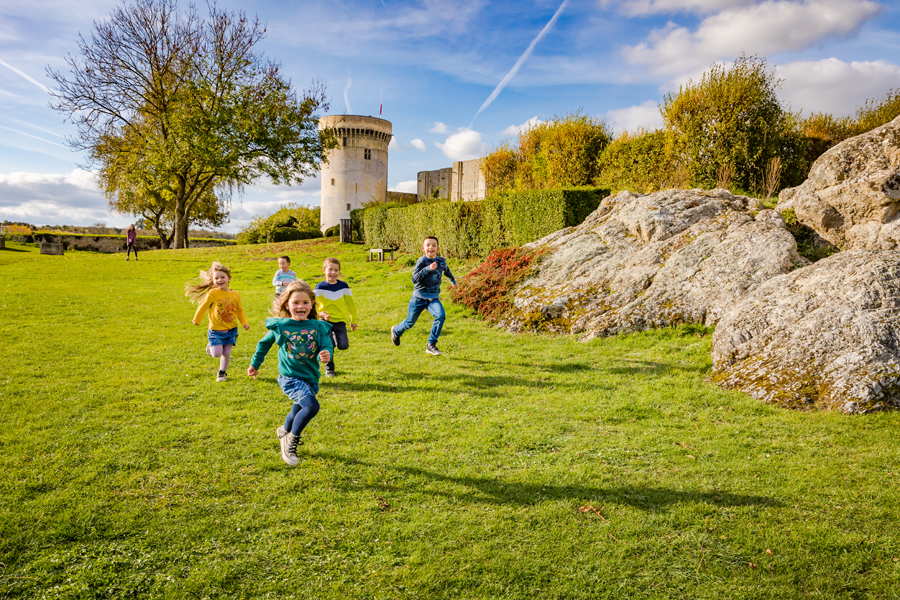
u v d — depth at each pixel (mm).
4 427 4770
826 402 5602
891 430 4836
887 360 5727
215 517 3365
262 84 35500
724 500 3619
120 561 2885
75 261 25969
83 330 9789
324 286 7102
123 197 45719
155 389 6203
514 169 29125
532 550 3062
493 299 11977
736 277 9109
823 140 21219
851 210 9531
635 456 4453
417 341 9578
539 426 5160
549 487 3852
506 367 7648
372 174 65250
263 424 5074
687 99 17891
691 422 5301
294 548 3051
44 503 3408
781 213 11055
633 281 10234
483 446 4641
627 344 8695
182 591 2662
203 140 32500
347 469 4121
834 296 6797
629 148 20609
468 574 2842
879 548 3031
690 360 7559
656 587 2746
